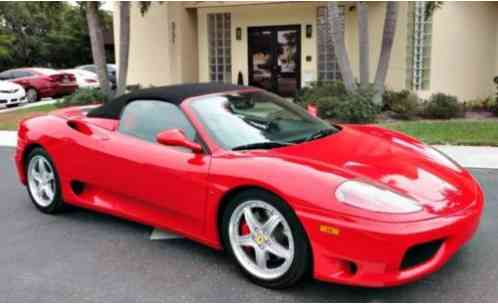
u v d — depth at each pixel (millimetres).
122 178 4129
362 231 2803
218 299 3178
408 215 2844
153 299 3211
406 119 10516
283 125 4016
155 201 3928
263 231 3260
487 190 5395
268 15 15039
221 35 15750
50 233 4441
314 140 3818
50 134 4758
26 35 31359
